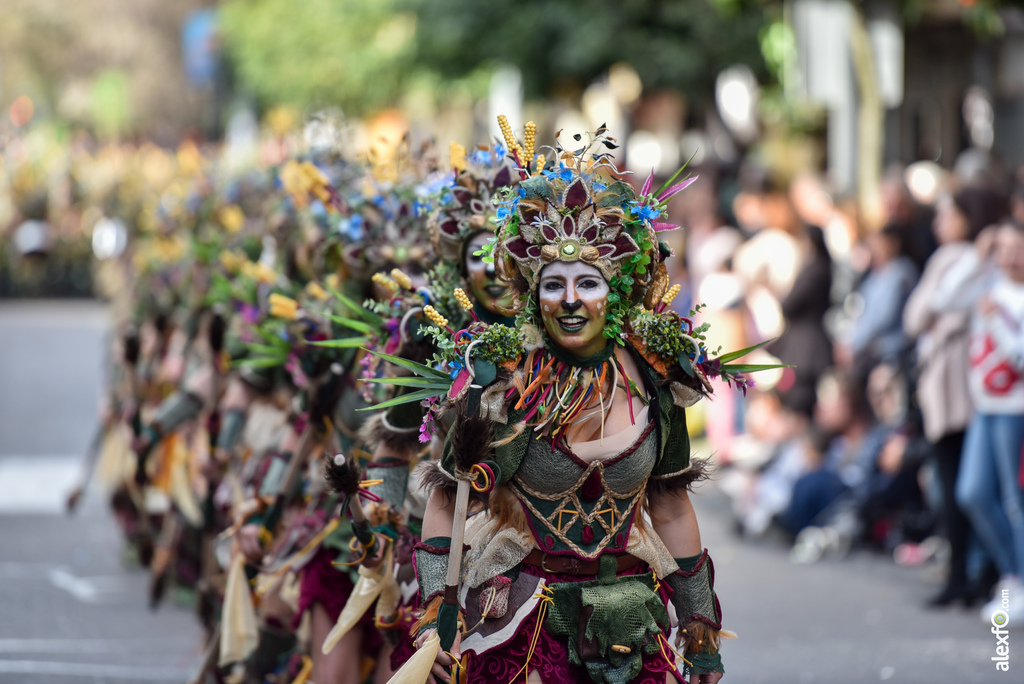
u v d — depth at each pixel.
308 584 15.06
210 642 16.66
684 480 11.96
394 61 85.81
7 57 148.12
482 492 11.47
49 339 71.50
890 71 40.00
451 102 90.62
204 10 136.12
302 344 16.30
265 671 16.55
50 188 82.50
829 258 31.84
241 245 24.31
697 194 39.19
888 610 23.91
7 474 37.50
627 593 11.59
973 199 24.73
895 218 29.94
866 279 31.78
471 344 11.63
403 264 15.81
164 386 25.44
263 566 15.77
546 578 11.66
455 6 66.00
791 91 53.81
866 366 29.59
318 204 17.89
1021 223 22.45
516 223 11.70
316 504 15.61
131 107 144.88
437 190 15.12
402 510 14.08
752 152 61.75
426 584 11.72
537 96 67.75
